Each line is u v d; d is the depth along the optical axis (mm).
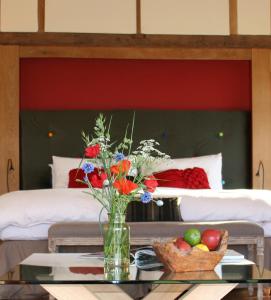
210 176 5910
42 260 2980
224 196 4379
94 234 3939
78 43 6352
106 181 2801
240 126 6469
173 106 6492
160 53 6379
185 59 6445
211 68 6535
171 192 4668
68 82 6418
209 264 2662
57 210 4156
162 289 2625
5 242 4152
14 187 6199
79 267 2783
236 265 2807
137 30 6410
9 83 6250
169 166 5887
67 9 6371
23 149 6266
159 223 4031
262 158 6375
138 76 6469
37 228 4164
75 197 4270
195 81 6516
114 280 2463
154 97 6480
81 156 6273
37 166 6262
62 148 6273
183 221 4207
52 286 2549
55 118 6297
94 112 6328
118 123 6324
